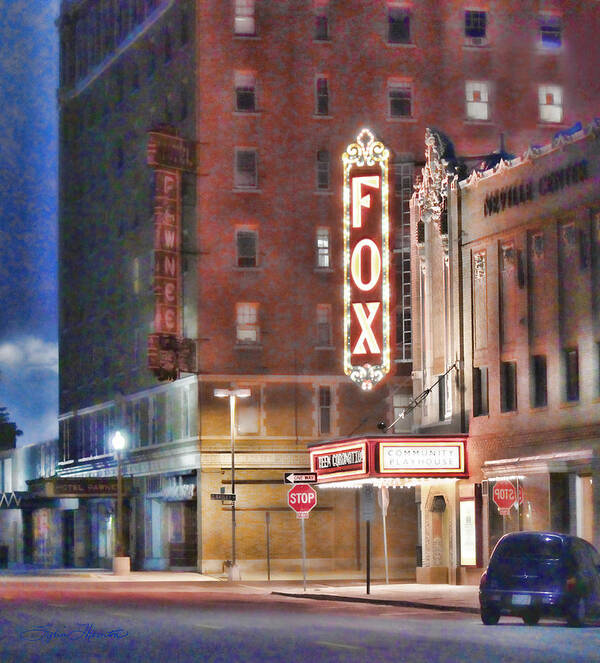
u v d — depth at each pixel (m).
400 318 73.75
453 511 53.00
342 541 72.94
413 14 76.88
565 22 79.00
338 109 75.81
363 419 74.12
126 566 68.25
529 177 49.00
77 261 93.94
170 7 78.50
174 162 72.62
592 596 30.80
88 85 91.75
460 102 77.06
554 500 46.53
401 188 73.69
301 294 74.75
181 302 72.75
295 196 75.19
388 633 28.23
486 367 52.00
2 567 90.12
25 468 110.06
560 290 47.31
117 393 85.00
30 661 21.98
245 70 75.12
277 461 73.19
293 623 31.61
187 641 26.00
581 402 45.81
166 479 77.44
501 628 30.19
